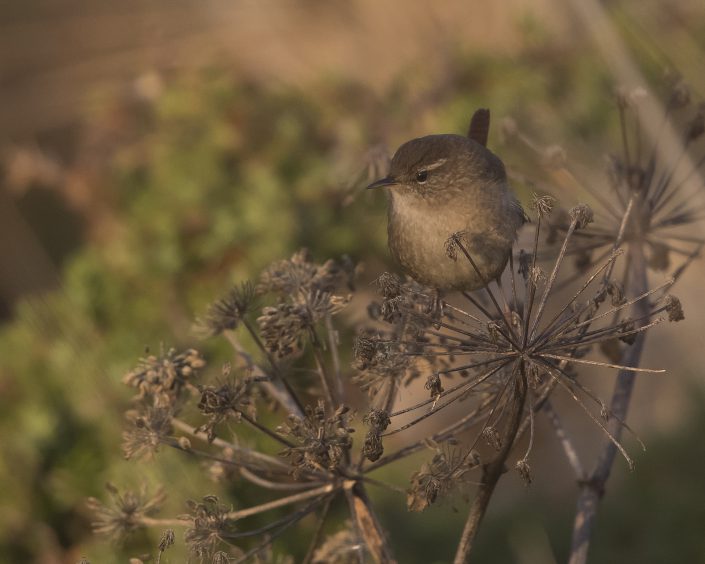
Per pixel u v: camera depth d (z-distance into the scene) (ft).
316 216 36.04
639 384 44.62
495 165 25.22
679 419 42.04
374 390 21.99
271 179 36.17
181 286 35.99
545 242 26.08
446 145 25.08
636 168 26.35
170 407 22.43
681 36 36.78
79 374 33.71
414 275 25.68
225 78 39.58
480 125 28.76
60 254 49.60
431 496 19.24
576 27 42.06
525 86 39.96
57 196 51.16
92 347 34.55
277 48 45.27
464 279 24.89
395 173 25.20
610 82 39.63
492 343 19.20
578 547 21.79
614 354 23.59
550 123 38.75
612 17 37.93
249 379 21.79
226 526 21.15
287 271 23.25
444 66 40.63
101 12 48.52
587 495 22.25
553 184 29.07
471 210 24.49
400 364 21.31
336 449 19.93
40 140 49.75
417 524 38.60
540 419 45.32
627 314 24.38
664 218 25.61
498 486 43.06
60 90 49.32
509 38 42.55
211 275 35.86
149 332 35.27
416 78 40.60
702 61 35.40
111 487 23.49
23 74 49.60
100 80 48.21
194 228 36.24
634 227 25.18
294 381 26.55
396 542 37.91
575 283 38.50
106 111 39.93
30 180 39.29
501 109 39.29
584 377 46.83
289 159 37.35
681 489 38.14
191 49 44.01
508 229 24.71
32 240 47.55
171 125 38.37
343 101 40.04
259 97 39.24
